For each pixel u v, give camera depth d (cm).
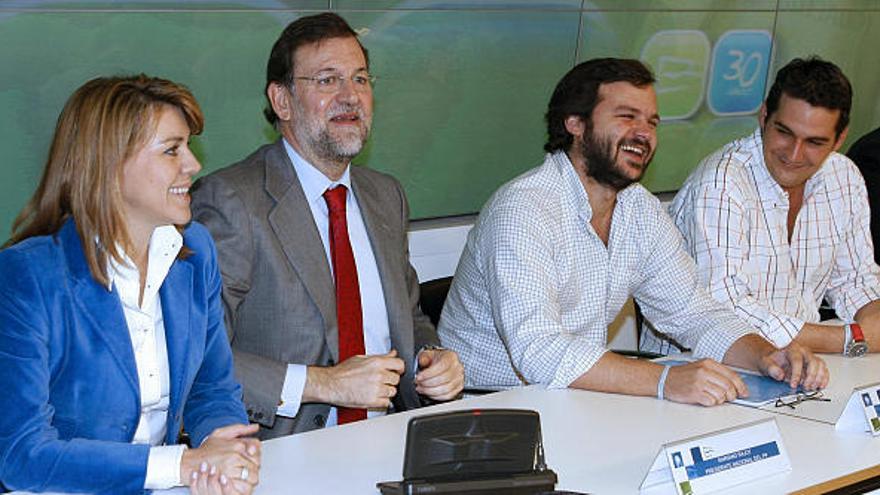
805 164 322
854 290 351
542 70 407
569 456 226
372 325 283
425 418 192
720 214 323
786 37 477
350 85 274
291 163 278
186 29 328
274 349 270
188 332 221
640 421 247
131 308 212
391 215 293
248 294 269
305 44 274
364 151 371
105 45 316
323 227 280
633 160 287
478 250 297
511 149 409
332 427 236
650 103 288
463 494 192
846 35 497
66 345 203
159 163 205
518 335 273
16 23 301
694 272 309
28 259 201
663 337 336
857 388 247
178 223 211
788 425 249
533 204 284
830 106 316
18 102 305
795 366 276
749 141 333
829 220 344
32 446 195
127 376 208
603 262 296
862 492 225
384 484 199
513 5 394
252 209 267
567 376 266
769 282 335
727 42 457
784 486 216
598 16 417
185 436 250
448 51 382
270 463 215
